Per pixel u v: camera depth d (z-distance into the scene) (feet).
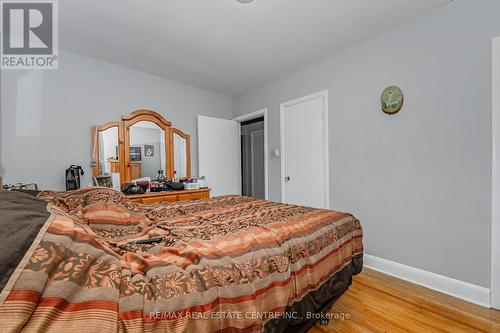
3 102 7.18
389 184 7.25
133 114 9.77
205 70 10.21
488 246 5.44
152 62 9.38
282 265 3.18
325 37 7.64
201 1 5.89
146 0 5.82
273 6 6.12
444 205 6.13
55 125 8.09
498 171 5.28
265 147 11.90
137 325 1.84
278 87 11.13
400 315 5.08
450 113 6.00
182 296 2.16
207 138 12.37
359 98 7.99
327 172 9.02
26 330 1.45
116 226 4.01
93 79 8.96
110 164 9.18
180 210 5.57
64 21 6.63
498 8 5.28
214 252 2.85
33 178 7.66
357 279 6.84
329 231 4.39
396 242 7.10
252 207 5.77
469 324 4.77
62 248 1.86
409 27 6.73
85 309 1.71
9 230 1.74
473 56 5.62
